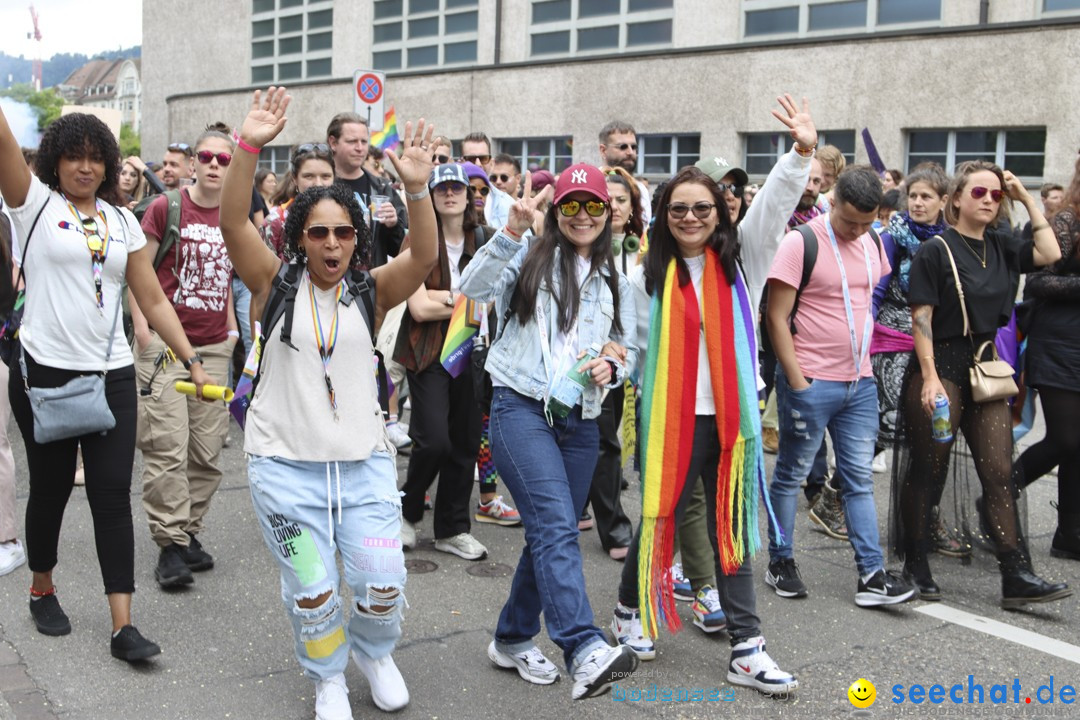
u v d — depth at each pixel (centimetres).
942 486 482
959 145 1278
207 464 482
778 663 407
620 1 1580
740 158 1449
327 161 580
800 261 454
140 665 382
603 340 370
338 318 339
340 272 336
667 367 381
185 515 462
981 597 488
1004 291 477
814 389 457
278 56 2122
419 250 346
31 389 370
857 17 1361
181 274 471
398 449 727
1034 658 420
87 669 377
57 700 352
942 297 473
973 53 1236
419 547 532
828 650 420
